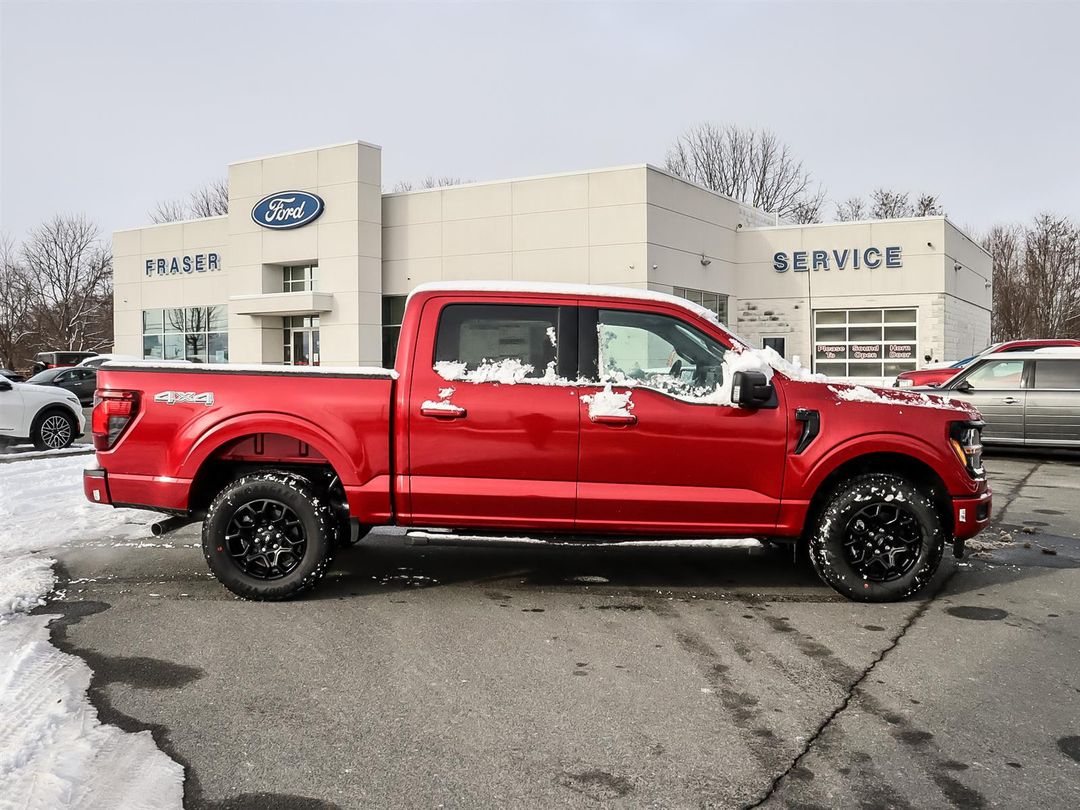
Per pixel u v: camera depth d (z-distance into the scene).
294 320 28.41
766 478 5.08
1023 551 6.68
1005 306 49.16
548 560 6.38
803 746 3.28
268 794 2.89
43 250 56.22
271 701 3.70
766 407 5.08
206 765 3.10
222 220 31.38
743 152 48.88
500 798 2.88
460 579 5.81
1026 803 2.86
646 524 5.10
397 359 5.17
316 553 5.15
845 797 2.90
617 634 4.64
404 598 5.34
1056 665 4.16
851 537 5.20
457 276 25.42
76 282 56.81
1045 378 12.22
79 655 4.26
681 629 4.73
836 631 4.70
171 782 2.96
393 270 26.58
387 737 3.35
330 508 5.25
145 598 5.30
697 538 5.17
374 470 5.09
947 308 24.12
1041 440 12.16
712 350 5.20
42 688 3.80
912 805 2.84
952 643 4.49
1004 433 12.34
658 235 22.89
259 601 5.21
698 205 24.42
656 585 5.68
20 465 11.05
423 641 4.51
